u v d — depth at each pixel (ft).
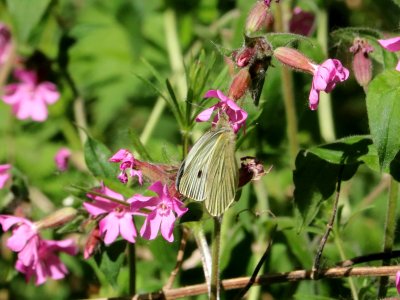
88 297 1.85
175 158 1.52
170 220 1.38
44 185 2.00
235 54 1.42
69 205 1.71
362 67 1.51
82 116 2.04
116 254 1.56
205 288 1.52
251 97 1.43
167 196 1.38
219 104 1.37
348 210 1.84
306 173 1.51
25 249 1.58
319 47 1.70
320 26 1.91
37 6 1.81
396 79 1.37
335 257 1.66
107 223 1.48
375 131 1.36
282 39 1.43
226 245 1.71
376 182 1.98
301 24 1.88
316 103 1.39
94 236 1.53
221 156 1.33
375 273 1.46
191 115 1.55
